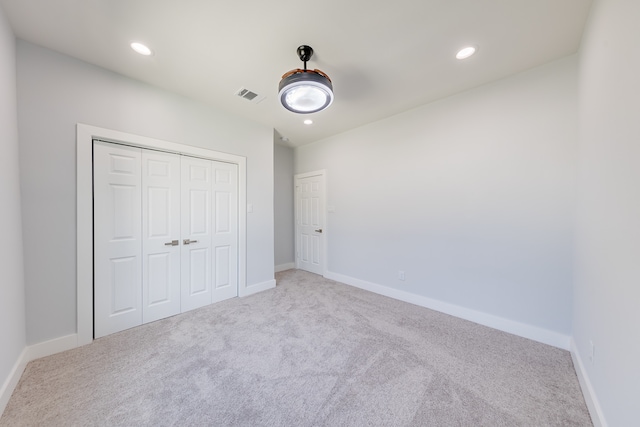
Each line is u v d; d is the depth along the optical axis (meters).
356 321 2.51
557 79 2.04
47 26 1.67
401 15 1.58
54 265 1.93
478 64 2.11
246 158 3.26
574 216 1.95
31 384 1.58
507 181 2.30
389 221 3.26
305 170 4.57
